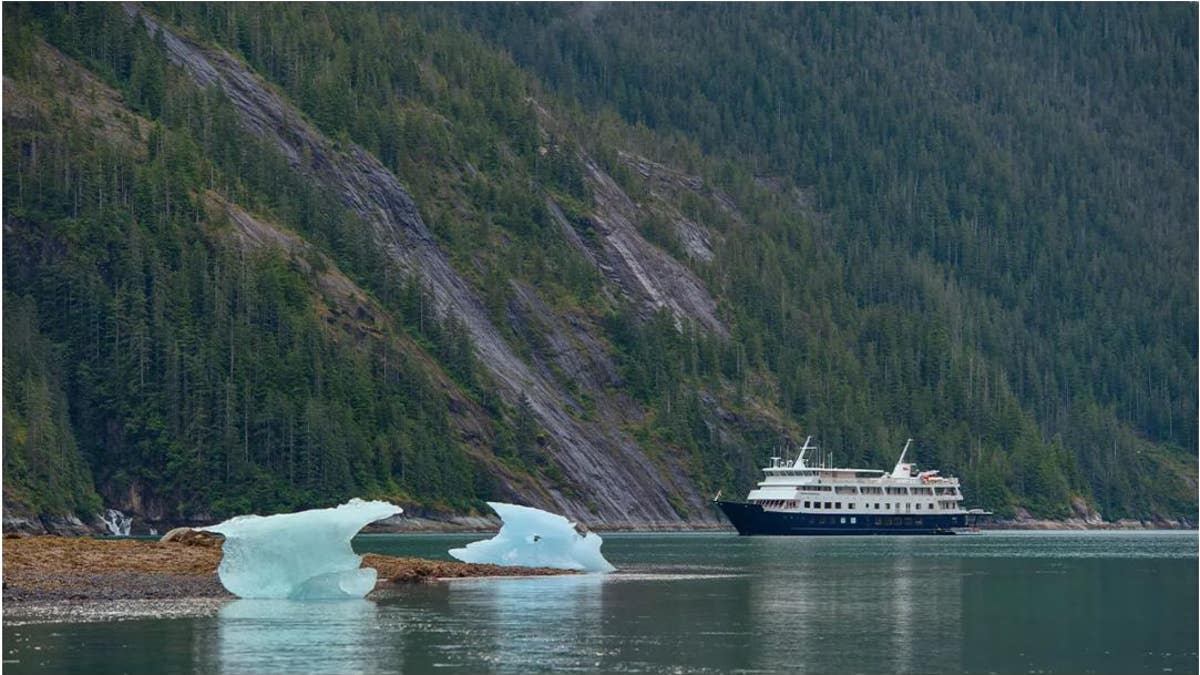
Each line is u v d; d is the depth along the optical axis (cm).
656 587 16062
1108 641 11700
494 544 18000
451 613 12912
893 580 17875
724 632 11938
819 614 13338
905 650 11138
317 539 14012
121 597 13800
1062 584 17362
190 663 10294
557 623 12344
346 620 12381
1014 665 10569
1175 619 13175
